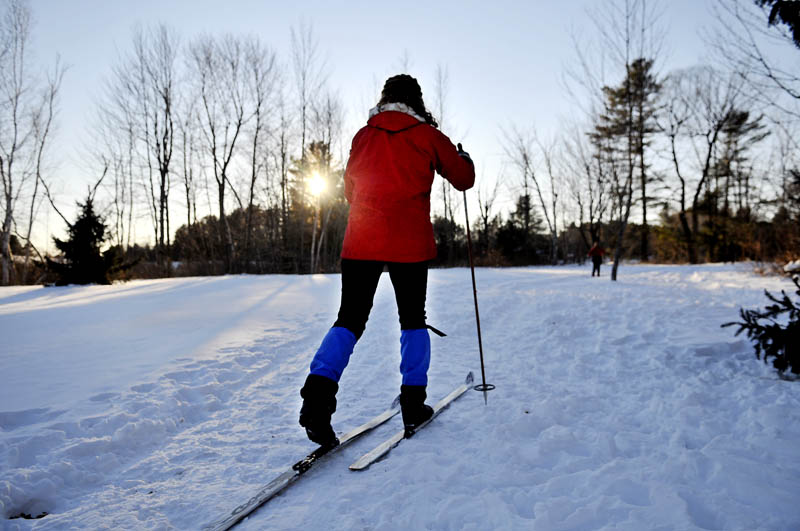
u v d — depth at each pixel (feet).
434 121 7.73
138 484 6.24
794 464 6.07
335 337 6.79
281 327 18.06
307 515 5.24
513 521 4.91
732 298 25.02
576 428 7.76
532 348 14.78
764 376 10.66
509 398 9.49
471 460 6.48
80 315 20.81
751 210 93.76
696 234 100.27
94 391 9.77
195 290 32.78
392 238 7.07
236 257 85.56
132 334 16.33
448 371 12.09
